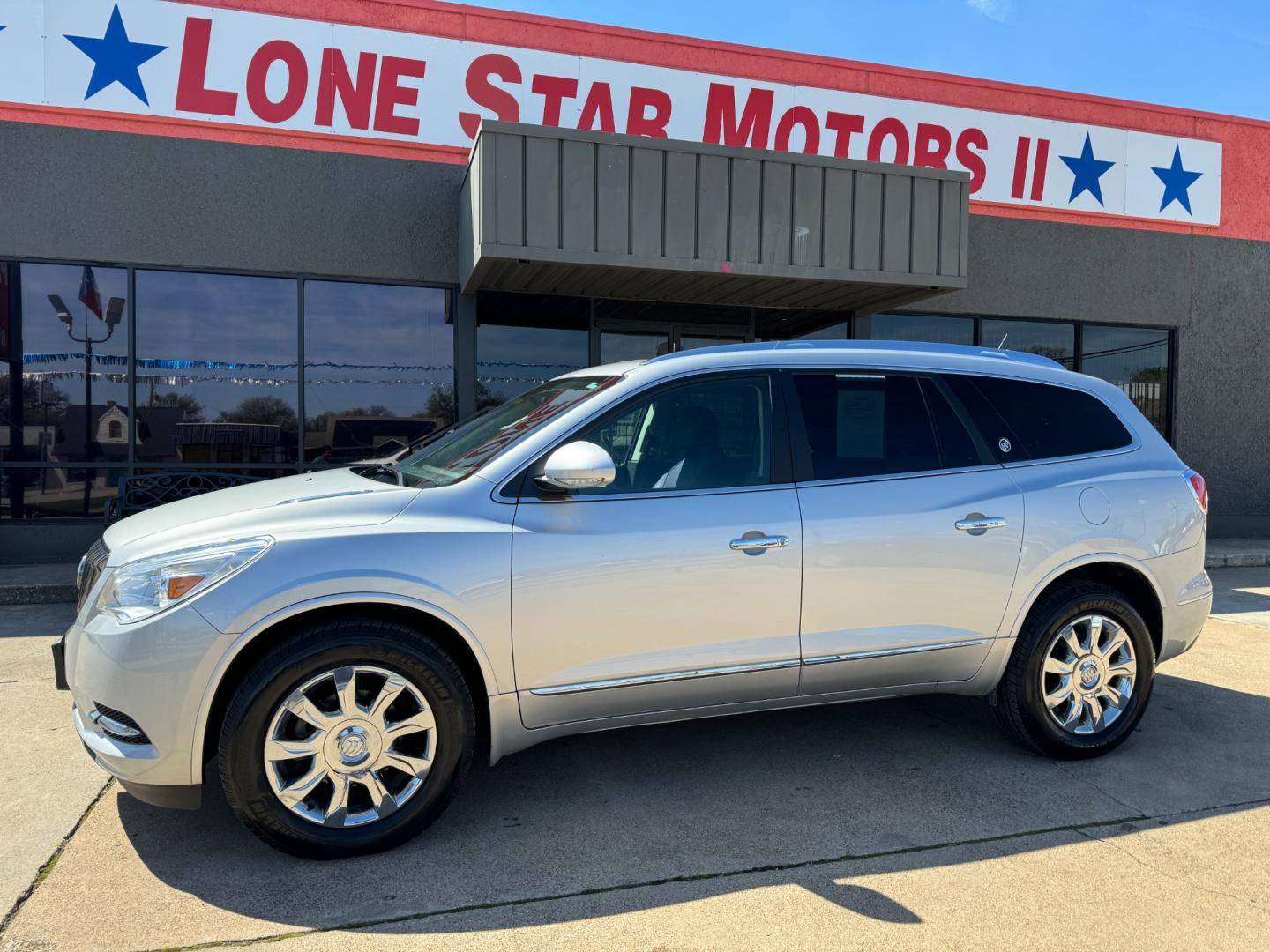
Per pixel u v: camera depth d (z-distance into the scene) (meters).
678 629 3.23
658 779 3.61
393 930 2.52
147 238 8.05
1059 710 3.80
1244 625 6.71
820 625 3.40
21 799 3.38
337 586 2.85
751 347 3.65
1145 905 2.66
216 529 2.96
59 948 2.41
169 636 2.73
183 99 8.04
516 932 2.51
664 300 9.14
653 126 9.06
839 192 7.72
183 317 8.20
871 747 3.98
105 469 8.13
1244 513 11.66
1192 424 11.40
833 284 8.11
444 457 3.62
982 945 2.46
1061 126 10.52
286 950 2.42
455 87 8.59
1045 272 10.63
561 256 7.07
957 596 3.58
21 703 4.50
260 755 2.77
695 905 2.65
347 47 8.32
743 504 3.34
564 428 3.26
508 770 3.72
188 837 3.08
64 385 8.03
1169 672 5.36
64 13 7.77
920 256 7.98
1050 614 3.71
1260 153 11.49
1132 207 10.91
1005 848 3.02
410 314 8.70
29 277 7.91
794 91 9.45
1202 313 11.35
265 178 8.26
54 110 7.81
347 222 8.45
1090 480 3.88
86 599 3.07
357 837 2.90
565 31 8.80
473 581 2.99
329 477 3.78
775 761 3.81
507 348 8.95
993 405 3.87
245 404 8.36
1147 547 3.89
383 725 2.91
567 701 3.15
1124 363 11.18
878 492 3.53
